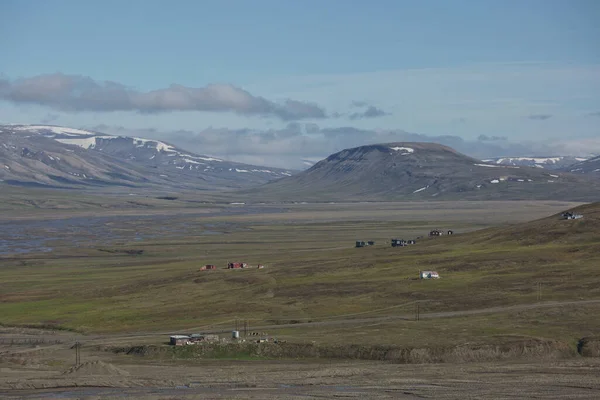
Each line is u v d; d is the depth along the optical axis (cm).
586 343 17012
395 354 16512
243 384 13925
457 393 12888
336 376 14600
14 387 13888
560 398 12425
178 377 14638
